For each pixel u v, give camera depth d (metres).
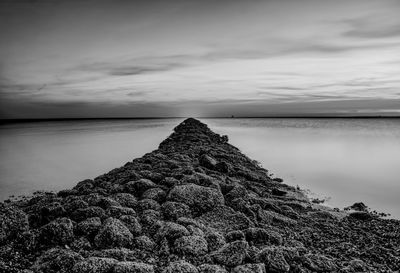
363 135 63.94
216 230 11.10
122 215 11.08
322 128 96.62
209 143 36.75
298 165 28.25
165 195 13.46
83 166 28.72
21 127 117.31
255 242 10.45
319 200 17.59
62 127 113.44
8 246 9.25
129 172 16.53
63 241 9.56
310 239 11.41
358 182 21.83
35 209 12.23
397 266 9.52
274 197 17.03
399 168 26.92
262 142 48.00
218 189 14.36
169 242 9.70
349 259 9.91
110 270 7.96
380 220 13.81
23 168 27.80
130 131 76.81
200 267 8.33
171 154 24.28
